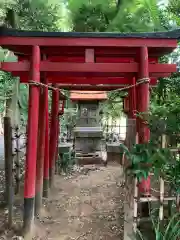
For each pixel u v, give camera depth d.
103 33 3.63
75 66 3.79
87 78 5.81
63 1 6.97
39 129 4.66
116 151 8.80
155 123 2.69
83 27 7.18
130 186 3.19
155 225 2.89
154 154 2.50
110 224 4.00
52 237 3.61
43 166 5.02
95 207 4.80
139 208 3.17
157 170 2.57
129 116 5.97
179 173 2.64
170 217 2.85
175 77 5.66
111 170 8.00
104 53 4.16
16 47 3.83
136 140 3.03
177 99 2.73
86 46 3.71
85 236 3.62
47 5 6.54
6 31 3.62
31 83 3.69
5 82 7.41
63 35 3.63
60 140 9.71
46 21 6.73
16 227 3.85
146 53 3.68
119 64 3.79
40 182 4.56
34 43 3.67
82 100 8.81
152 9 5.72
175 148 2.64
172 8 5.86
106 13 6.89
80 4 6.81
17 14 6.23
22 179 6.46
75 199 5.29
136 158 2.57
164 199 2.84
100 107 10.34
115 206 4.83
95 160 8.69
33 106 3.71
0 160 9.35
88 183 6.57
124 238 3.13
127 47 3.75
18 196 5.31
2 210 4.59
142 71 3.68
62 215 4.41
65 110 11.41
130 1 6.48
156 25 5.94
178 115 2.59
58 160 7.85
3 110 10.42
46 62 3.77
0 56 6.23
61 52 4.16
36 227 3.88
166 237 2.68
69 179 7.00
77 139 8.97
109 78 5.82
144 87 3.67
